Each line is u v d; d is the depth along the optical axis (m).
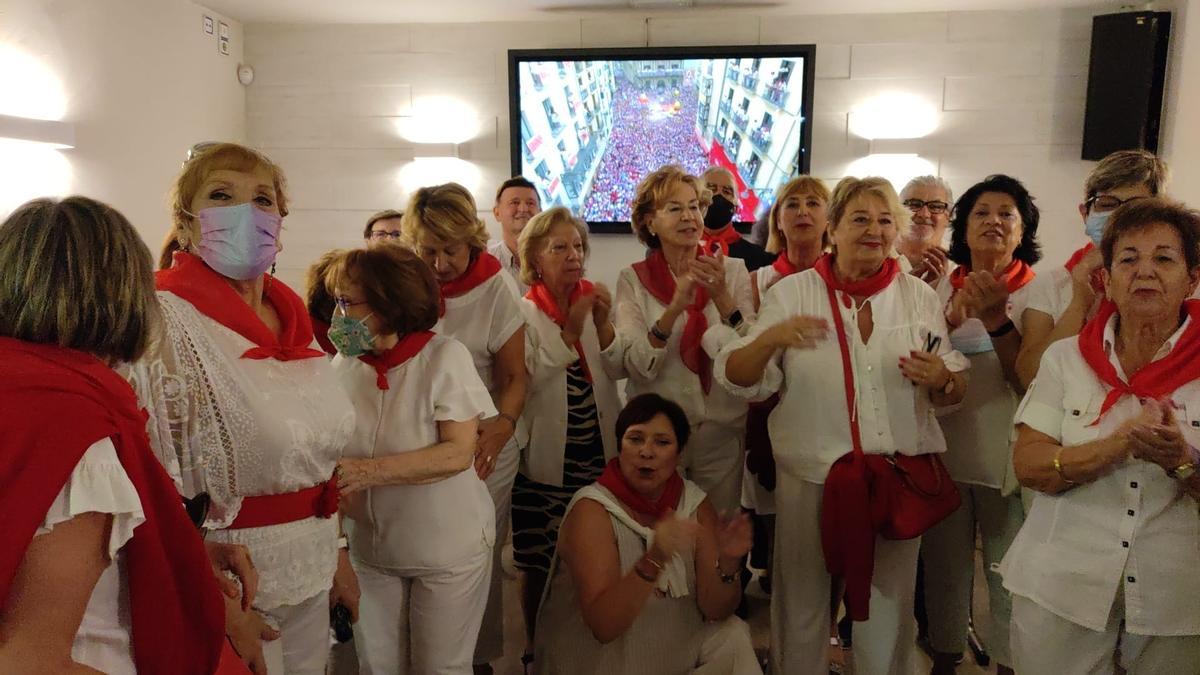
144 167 4.08
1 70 3.28
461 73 4.91
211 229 1.33
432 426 1.73
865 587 1.87
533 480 2.51
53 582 0.83
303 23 4.93
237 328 1.33
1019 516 2.29
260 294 1.47
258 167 1.40
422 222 2.21
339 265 1.75
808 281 2.05
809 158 4.73
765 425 2.52
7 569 0.78
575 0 4.45
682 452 2.42
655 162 4.86
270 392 1.33
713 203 3.39
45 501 0.81
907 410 1.94
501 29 4.87
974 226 2.38
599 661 1.97
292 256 5.12
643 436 1.99
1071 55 4.52
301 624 1.47
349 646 2.59
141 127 4.05
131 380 1.17
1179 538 1.48
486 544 1.86
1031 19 4.53
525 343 2.45
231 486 1.32
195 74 4.50
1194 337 1.46
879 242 1.96
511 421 2.20
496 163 4.95
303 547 1.41
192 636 1.02
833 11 4.61
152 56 4.13
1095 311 1.94
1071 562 1.55
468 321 2.26
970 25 4.58
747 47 4.67
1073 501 1.57
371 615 1.81
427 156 4.92
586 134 4.86
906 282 2.05
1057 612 1.57
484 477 2.08
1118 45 4.28
